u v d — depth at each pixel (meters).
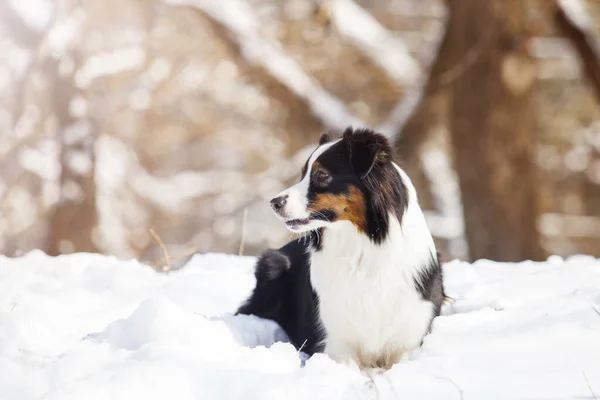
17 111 19.97
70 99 16.56
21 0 18.30
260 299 5.93
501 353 4.30
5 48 19.62
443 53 14.02
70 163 16.36
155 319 4.73
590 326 4.63
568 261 7.53
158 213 22.06
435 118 15.05
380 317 5.11
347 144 5.20
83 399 3.62
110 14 18.45
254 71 15.04
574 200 24.25
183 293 6.39
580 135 22.83
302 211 5.13
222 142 23.50
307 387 3.79
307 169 5.27
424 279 5.16
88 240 16.31
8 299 5.53
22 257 8.03
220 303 6.33
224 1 14.73
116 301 6.11
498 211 13.79
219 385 3.81
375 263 5.07
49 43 16.53
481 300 5.93
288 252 6.12
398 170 5.27
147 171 23.08
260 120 22.12
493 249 13.84
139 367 3.89
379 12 22.11
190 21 19.62
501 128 13.65
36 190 20.75
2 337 4.55
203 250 20.67
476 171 13.85
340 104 15.38
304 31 18.52
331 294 5.18
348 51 18.84
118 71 18.17
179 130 22.41
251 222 20.80
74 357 4.16
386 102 19.50
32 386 3.88
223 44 15.06
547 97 22.11
